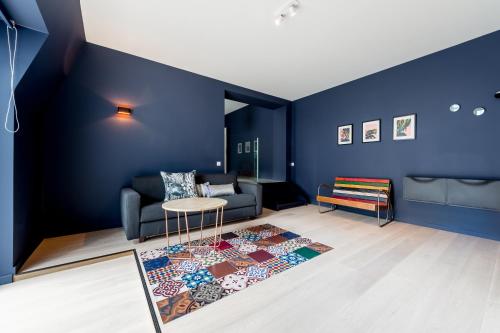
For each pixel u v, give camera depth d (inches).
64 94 101.4
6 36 64.0
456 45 107.2
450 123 109.5
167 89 131.3
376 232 108.8
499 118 95.7
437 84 113.7
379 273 68.9
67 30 78.7
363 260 77.9
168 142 132.4
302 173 193.9
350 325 47.3
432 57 115.3
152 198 114.7
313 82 157.9
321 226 119.0
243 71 139.8
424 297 56.8
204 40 104.2
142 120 123.1
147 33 99.0
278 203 165.0
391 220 131.7
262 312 51.4
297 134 198.7
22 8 56.5
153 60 125.5
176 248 88.2
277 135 211.0
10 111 66.0
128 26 93.7
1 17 58.8
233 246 90.6
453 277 66.5
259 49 112.6
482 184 96.2
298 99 197.3
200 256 81.1
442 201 107.8
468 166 104.0
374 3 78.5
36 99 83.5
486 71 98.7
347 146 157.5
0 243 64.5
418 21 88.9
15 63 65.1
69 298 56.9
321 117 176.7
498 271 69.9
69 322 48.3
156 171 128.6
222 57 121.2
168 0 78.2
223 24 91.7
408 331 45.5
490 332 45.1
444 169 111.7
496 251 85.4
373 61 125.0
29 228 81.4
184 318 49.3
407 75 125.3
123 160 117.6
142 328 46.8
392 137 132.3
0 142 64.7
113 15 86.4
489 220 99.3
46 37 67.1
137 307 53.6
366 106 145.7
